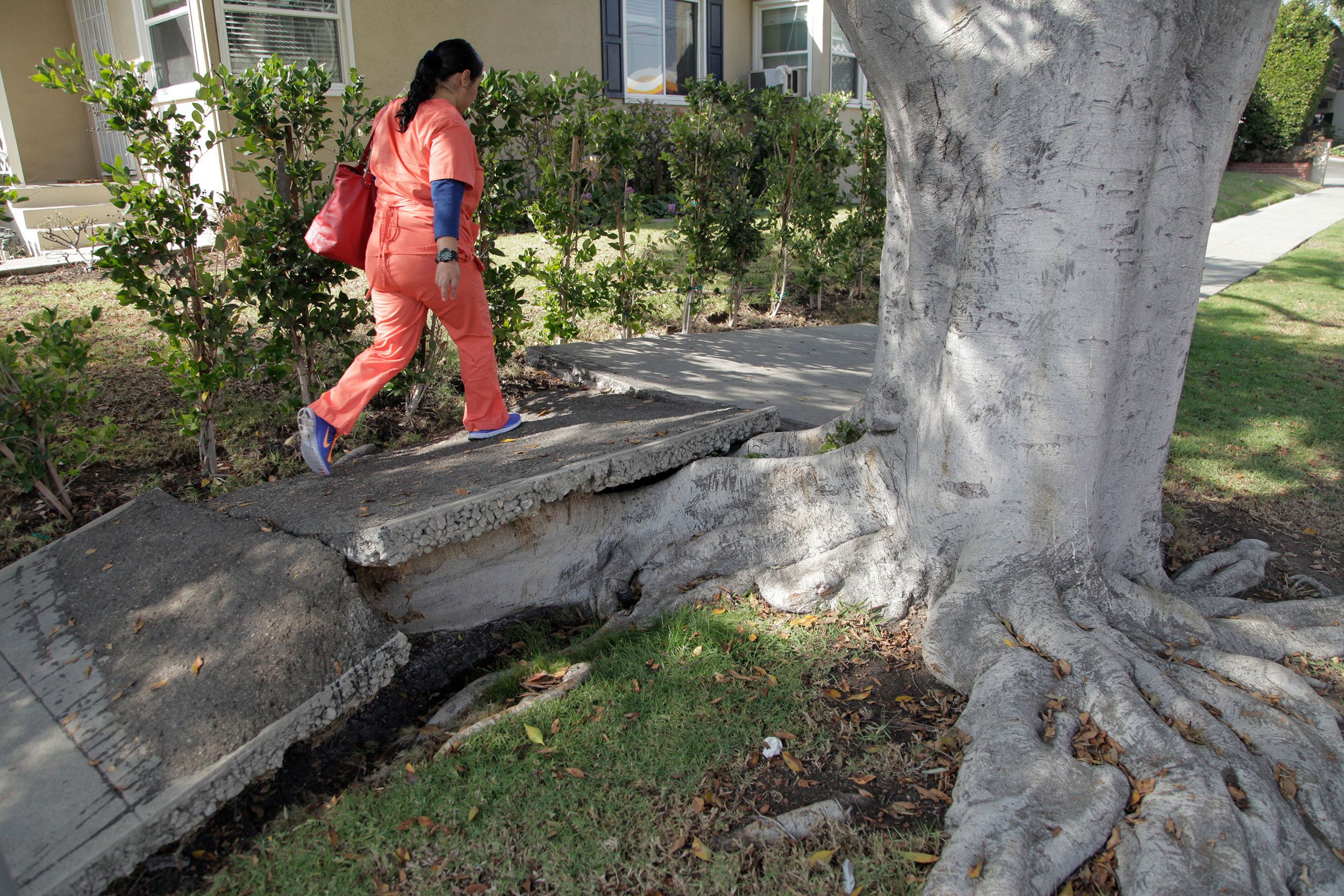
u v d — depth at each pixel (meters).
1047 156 3.03
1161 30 2.90
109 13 10.77
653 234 11.08
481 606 3.82
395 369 4.01
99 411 5.06
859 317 8.84
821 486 4.00
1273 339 8.38
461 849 2.50
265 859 2.51
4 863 2.30
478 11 11.30
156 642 3.00
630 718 3.06
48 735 2.73
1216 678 2.99
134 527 3.62
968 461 3.40
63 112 11.69
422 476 3.92
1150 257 3.34
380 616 3.19
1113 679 2.82
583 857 2.46
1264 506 4.83
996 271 3.20
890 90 3.50
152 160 4.24
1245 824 2.34
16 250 9.47
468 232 3.91
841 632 3.56
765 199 8.83
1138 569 3.73
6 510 4.05
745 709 3.09
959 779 2.64
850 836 2.52
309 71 4.70
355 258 3.85
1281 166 30.33
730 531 4.05
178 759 2.63
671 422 4.70
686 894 2.33
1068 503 3.30
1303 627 3.49
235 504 3.73
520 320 5.81
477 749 2.91
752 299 9.12
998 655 3.05
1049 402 3.22
